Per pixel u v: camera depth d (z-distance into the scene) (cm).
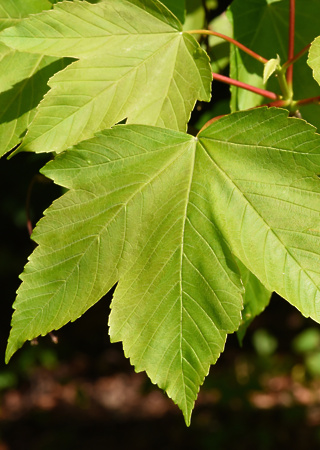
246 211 64
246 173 64
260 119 64
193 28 77
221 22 77
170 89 65
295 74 73
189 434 267
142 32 65
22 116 69
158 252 65
